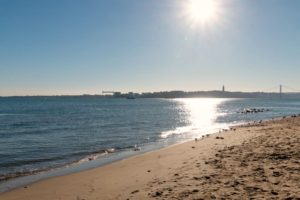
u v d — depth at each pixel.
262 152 17.06
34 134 40.03
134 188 11.80
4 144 31.11
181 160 17.41
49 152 25.81
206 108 132.25
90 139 34.72
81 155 24.02
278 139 22.47
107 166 17.73
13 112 95.00
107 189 12.17
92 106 152.00
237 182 11.03
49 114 85.31
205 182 11.42
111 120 64.38
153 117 74.94
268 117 74.25
